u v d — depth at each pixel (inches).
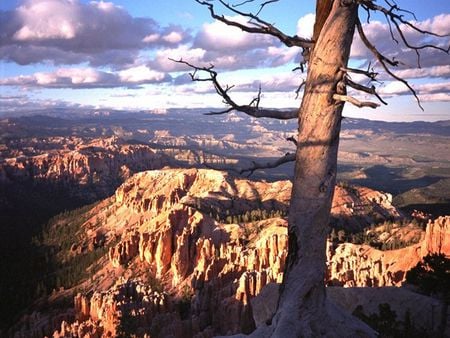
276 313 360.5
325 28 333.7
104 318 2842.0
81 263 5910.4
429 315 1018.1
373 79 329.1
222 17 348.2
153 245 4840.1
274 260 3467.0
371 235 5260.8
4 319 4478.3
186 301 3540.8
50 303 4724.4
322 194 344.8
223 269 3668.8
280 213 5684.1
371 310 1029.8
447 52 325.1
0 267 6387.8
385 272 2454.5
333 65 333.4
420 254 2765.7
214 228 5152.6
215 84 341.1
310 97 342.6
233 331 2576.3
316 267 350.6
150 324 2719.0
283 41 354.9
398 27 325.4
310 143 343.9
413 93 327.9
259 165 357.1
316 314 350.9
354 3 325.1
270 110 354.6
